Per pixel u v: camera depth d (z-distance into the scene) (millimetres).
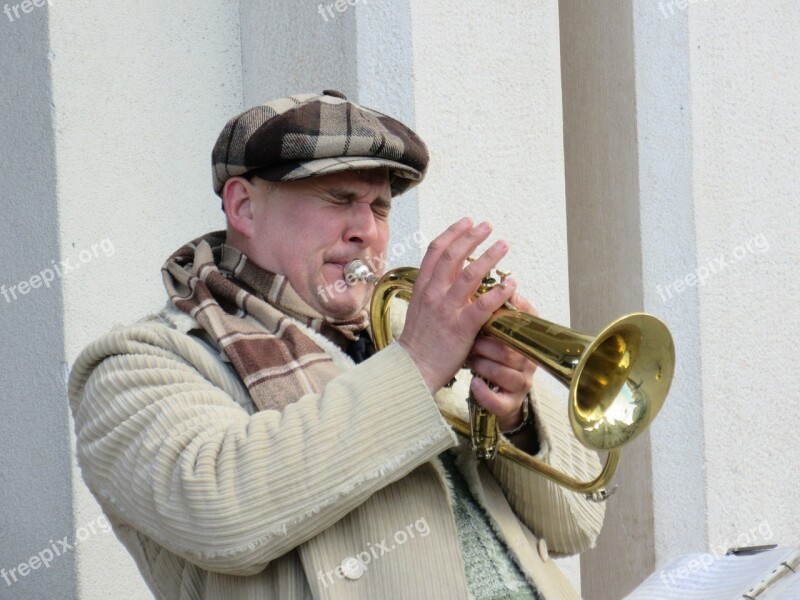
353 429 7246
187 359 7996
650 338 7641
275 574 7664
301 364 8133
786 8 16234
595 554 15367
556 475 8180
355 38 12188
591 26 15195
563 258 13336
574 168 15492
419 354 7531
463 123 12508
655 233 14844
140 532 8336
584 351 7152
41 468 12477
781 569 6664
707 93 15086
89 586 12211
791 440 16078
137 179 12711
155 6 12938
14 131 12531
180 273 8695
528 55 13070
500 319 7637
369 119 8531
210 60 13438
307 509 7137
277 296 8500
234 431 7453
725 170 15305
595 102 15227
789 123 16188
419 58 12156
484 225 7617
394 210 12117
